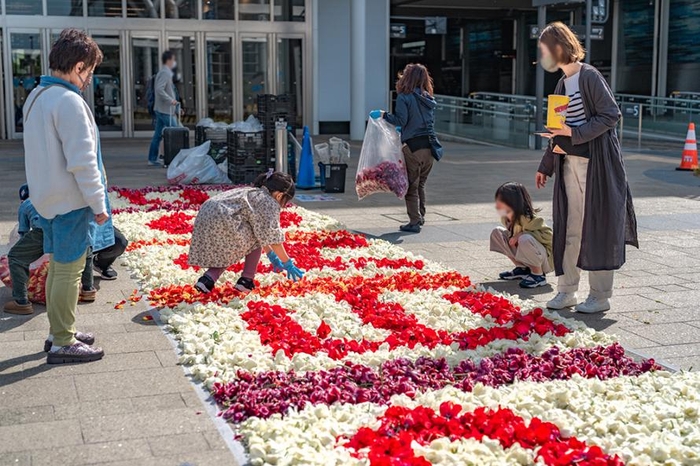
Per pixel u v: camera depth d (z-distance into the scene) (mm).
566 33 6059
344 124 25547
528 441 3830
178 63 24078
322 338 5426
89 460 3762
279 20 24609
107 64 23594
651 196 12555
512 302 6449
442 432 3912
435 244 8922
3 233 9211
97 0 23250
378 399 4441
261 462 3684
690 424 4117
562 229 6254
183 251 8102
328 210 11273
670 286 7164
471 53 35531
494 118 22500
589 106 6020
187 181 13648
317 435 3873
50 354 5047
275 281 6949
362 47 22891
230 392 4469
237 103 24609
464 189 13398
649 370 4961
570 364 4961
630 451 3771
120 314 6137
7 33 22703
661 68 28203
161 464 3723
